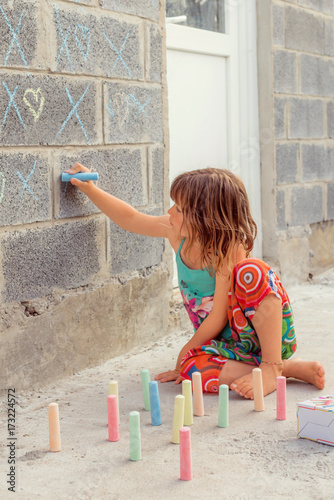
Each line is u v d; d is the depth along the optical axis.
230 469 1.88
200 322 2.77
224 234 2.54
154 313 3.37
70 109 2.76
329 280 4.84
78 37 2.78
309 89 4.77
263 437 2.11
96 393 2.61
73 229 2.81
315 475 1.83
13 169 2.50
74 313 2.84
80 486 1.79
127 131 3.11
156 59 3.29
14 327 2.54
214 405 2.42
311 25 4.76
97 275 2.96
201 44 3.84
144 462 1.94
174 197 2.60
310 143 4.82
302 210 4.75
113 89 3.00
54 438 2.03
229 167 4.14
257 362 2.59
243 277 2.48
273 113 4.34
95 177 2.74
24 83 2.53
